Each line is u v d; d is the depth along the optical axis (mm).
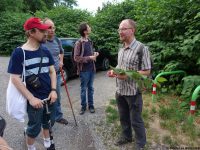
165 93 7020
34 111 3531
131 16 12406
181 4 7078
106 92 7785
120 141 4379
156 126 5035
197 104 5879
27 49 3443
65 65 8977
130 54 3732
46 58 3619
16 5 25203
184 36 6863
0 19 19047
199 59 6074
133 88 3852
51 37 4762
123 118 4293
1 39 18016
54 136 4746
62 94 7578
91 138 4668
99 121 5410
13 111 3465
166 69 6906
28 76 3477
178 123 5141
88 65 5676
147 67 3693
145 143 4113
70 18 15953
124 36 3729
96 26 12586
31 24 3402
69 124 5281
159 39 7809
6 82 8906
